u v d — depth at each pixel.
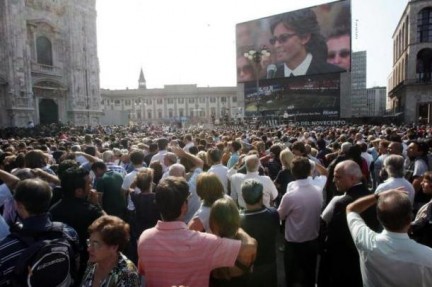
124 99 106.69
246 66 53.19
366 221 3.68
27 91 40.84
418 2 46.88
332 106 47.03
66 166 5.11
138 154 6.63
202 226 3.87
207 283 2.74
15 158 6.51
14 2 39.44
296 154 7.07
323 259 4.05
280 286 5.70
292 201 4.63
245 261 2.85
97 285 2.59
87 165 7.51
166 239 2.77
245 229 3.69
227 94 104.69
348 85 48.12
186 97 105.69
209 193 3.95
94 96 51.62
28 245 2.74
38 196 2.86
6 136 29.94
